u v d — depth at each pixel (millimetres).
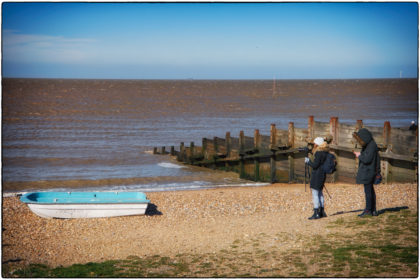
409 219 9016
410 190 13172
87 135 35188
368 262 6730
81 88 142750
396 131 14797
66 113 52656
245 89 161750
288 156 18891
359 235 8234
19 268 7816
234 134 37125
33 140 32062
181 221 11570
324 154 9859
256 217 11641
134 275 7129
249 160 21016
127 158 26328
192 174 22203
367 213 9609
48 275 7285
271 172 19656
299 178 18531
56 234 10336
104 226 11055
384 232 8266
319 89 159875
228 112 58938
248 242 8812
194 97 99375
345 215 10109
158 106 67875
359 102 81812
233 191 16469
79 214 11781
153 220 11680
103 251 9000
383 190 13648
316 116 53250
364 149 9438
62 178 20344
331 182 16953
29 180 19672
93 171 22250
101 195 12961
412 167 14570
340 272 6402
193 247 8883
